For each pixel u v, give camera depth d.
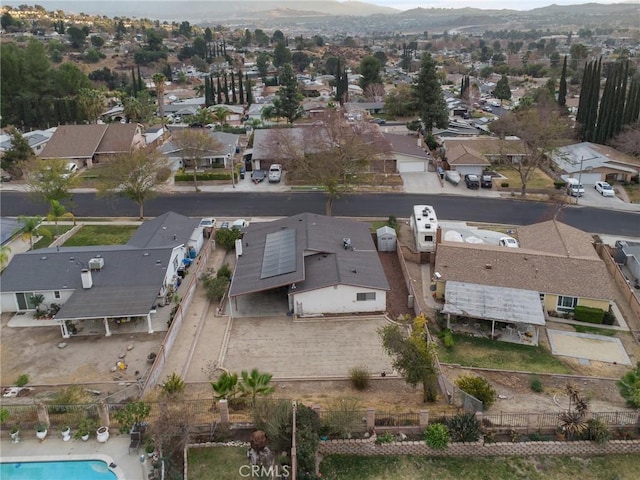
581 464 25.27
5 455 24.70
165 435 24.28
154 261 44.09
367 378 32.47
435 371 29.64
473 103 142.75
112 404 27.92
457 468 24.97
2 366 35.28
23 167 65.94
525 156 80.19
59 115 109.31
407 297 44.31
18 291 41.22
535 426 26.53
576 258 44.44
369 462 25.27
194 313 41.72
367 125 81.00
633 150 78.94
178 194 71.50
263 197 69.88
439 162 83.12
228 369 34.62
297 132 83.94
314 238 47.97
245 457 24.28
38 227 59.28
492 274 43.44
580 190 68.56
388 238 52.97
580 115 92.62
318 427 25.52
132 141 87.19
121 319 40.50
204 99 146.38
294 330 39.44
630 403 29.59
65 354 36.53
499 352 37.03
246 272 44.44
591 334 39.88
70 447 25.14
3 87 113.12
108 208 66.88
